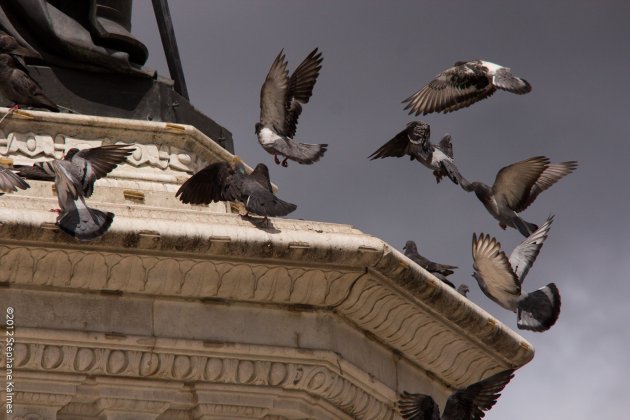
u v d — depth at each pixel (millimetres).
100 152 15625
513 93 15766
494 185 15938
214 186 16172
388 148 15984
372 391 17531
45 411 16312
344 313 17328
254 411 16891
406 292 17328
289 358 16984
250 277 16781
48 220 15914
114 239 16156
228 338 16828
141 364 16516
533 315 15664
